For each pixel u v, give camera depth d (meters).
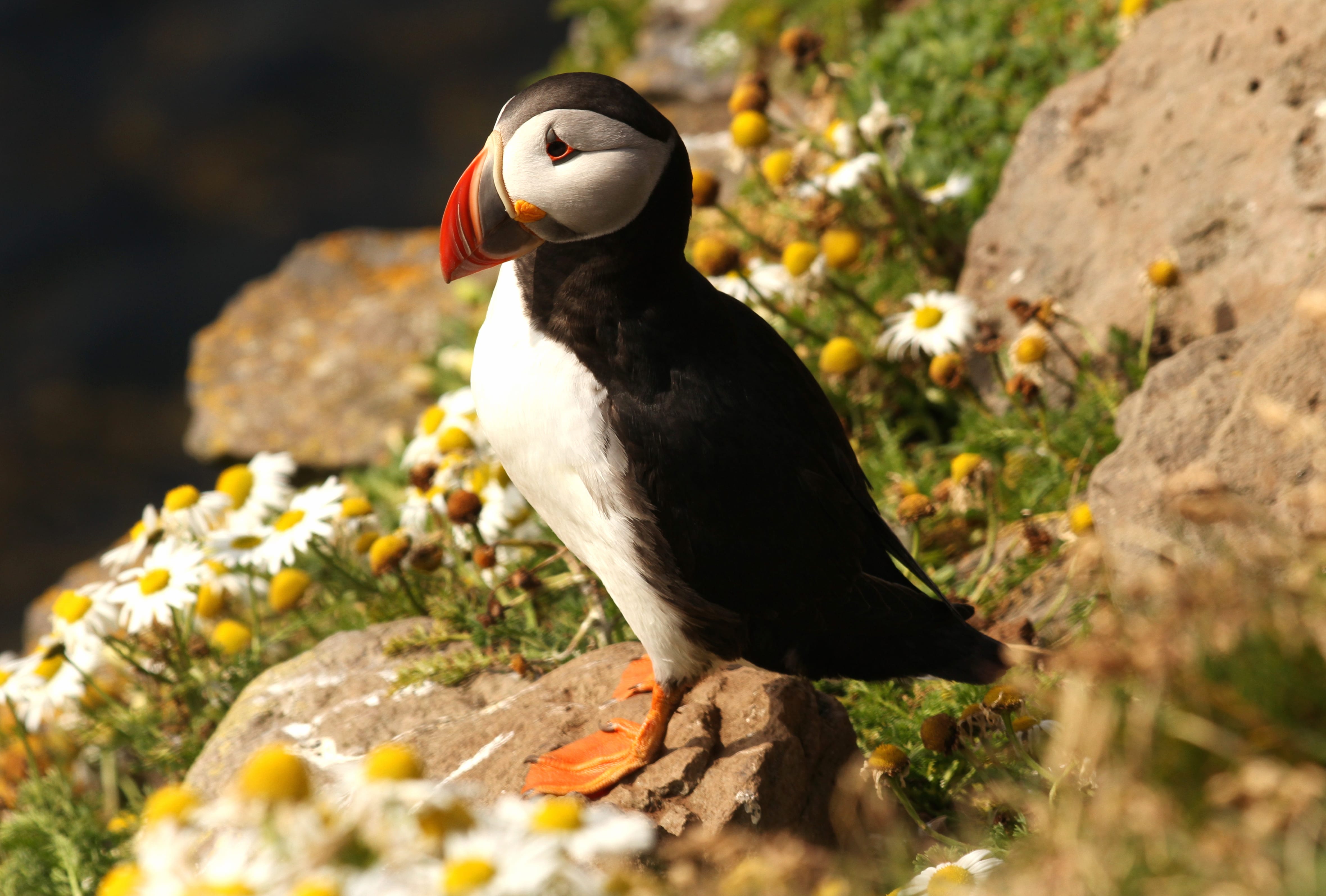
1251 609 4.11
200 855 5.46
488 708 6.54
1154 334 7.83
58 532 24.86
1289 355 5.84
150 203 30.95
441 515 7.90
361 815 3.27
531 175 5.02
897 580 5.94
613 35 16.42
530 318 5.46
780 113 12.55
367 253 14.28
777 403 5.59
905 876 4.78
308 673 7.09
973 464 7.11
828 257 8.41
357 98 32.75
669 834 5.30
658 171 5.09
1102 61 9.80
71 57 33.19
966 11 10.84
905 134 9.78
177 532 7.79
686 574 5.43
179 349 28.34
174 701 7.93
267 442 12.08
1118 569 5.92
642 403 5.34
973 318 8.01
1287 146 7.53
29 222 30.45
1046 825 4.33
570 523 5.66
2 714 8.73
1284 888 3.57
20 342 28.23
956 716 6.23
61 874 7.00
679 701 5.66
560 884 3.40
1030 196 8.73
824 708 6.24
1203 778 3.97
